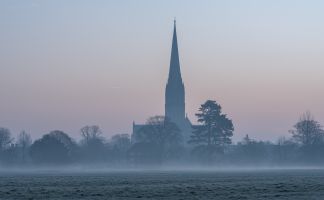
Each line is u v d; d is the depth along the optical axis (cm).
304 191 15875
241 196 14350
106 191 16188
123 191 16162
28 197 14425
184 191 16050
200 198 13888
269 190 16288
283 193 15225
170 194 15050
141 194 15088
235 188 17212
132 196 14512
